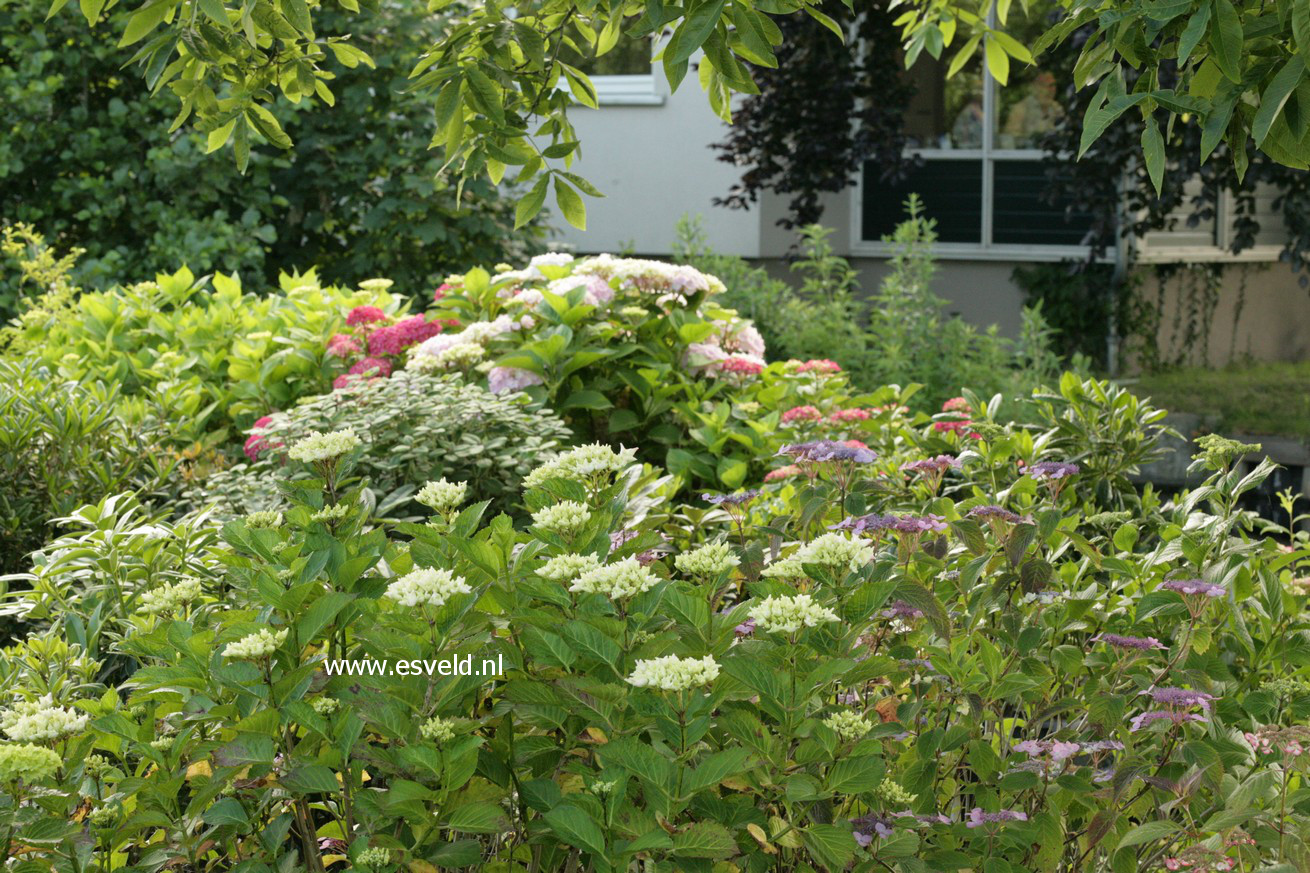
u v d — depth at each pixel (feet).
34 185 30.22
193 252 27.68
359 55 10.57
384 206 29.73
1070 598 8.65
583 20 10.20
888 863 6.57
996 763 7.16
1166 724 7.50
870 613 6.73
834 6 32.35
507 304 18.20
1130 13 6.65
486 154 9.16
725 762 5.78
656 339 18.37
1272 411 28.55
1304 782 7.71
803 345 27.96
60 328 21.13
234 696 6.54
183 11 8.97
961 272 36.73
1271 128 6.79
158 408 17.07
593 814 5.91
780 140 33.73
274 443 14.56
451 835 6.46
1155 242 34.76
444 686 6.23
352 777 6.57
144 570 10.30
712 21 7.09
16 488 14.10
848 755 6.27
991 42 14.55
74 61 28.99
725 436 16.71
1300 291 37.86
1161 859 7.71
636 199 38.09
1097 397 12.82
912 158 33.35
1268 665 8.79
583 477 7.88
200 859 7.10
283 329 20.48
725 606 9.46
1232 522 9.53
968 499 10.13
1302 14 5.95
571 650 6.30
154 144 29.32
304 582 6.67
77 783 6.40
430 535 7.25
